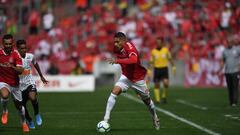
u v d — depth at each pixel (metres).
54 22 131.75
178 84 107.62
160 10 127.75
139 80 40.34
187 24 120.62
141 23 122.88
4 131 41.88
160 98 78.06
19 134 39.94
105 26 125.31
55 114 56.19
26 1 131.50
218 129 42.50
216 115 53.88
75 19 131.00
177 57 113.50
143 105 66.19
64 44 121.94
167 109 61.03
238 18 122.38
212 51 111.12
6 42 39.75
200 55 109.75
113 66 110.31
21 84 42.84
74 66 111.94
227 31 118.69
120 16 129.75
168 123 46.97
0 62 40.19
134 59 38.78
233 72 65.75
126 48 39.69
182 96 82.06
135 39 117.94
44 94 88.50
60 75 103.81
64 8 137.75
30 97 42.72
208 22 121.25
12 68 40.25
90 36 123.19
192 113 56.06
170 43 117.69
